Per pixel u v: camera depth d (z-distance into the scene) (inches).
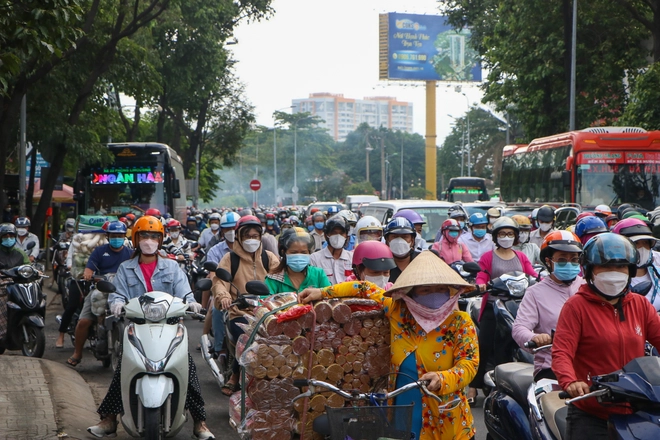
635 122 992.9
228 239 411.8
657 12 979.9
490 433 235.9
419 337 184.5
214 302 320.8
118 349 335.9
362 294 198.2
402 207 645.9
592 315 176.2
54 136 807.7
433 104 3058.6
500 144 3058.6
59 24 416.2
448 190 1788.9
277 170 4507.9
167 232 660.1
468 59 2992.1
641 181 890.1
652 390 146.9
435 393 177.9
